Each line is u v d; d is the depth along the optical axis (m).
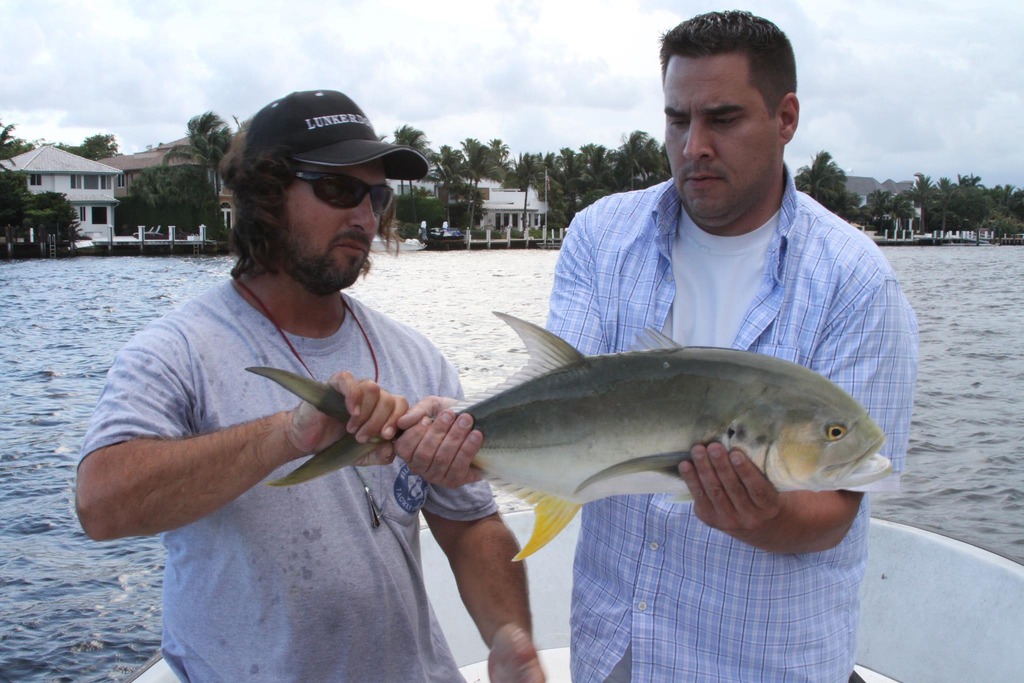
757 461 2.15
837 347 2.58
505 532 2.81
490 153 96.50
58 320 28.52
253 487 2.29
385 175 2.55
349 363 2.52
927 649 4.40
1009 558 4.29
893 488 2.53
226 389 2.33
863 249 2.62
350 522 2.38
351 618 2.34
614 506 2.88
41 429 14.05
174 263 60.03
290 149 2.30
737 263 2.75
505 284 44.84
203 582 2.31
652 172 102.88
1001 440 12.34
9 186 62.06
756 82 2.47
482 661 4.75
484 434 2.29
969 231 141.00
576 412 2.27
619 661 2.83
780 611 2.65
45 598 8.28
